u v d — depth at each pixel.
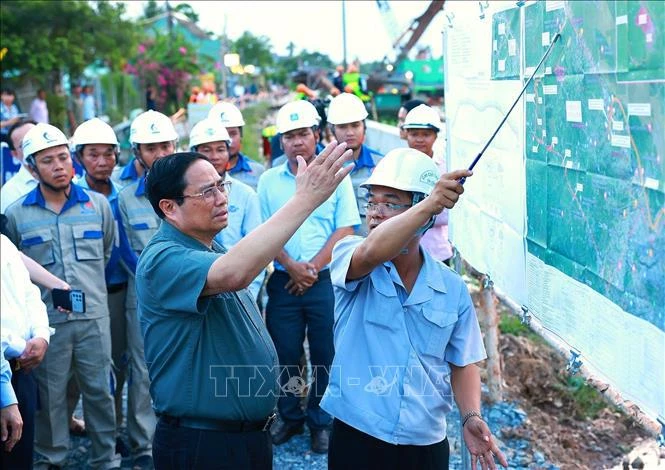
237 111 6.85
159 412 3.34
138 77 32.62
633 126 2.41
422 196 3.19
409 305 3.25
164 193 3.26
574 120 2.84
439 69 26.81
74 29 23.16
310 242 5.62
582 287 2.86
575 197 2.88
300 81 28.48
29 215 5.18
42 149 5.06
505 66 3.57
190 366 3.24
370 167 6.14
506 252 3.70
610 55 2.53
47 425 5.20
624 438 6.01
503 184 3.70
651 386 2.39
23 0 21.86
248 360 3.31
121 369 5.87
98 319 5.23
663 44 2.22
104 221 5.38
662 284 2.30
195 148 5.61
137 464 5.54
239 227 5.62
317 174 3.02
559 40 2.92
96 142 5.73
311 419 5.68
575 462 5.52
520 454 5.57
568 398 6.63
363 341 3.31
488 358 6.22
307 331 5.77
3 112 15.64
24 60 21.95
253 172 6.91
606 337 2.68
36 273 4.62
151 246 3.28
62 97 23.31
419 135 5.95
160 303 3.20
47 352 5.12
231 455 3.29
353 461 3.33
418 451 3.31
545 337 3.41
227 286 3.02
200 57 45.56
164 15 42.00
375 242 3.04
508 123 3.56
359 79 17.56
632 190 2.45
